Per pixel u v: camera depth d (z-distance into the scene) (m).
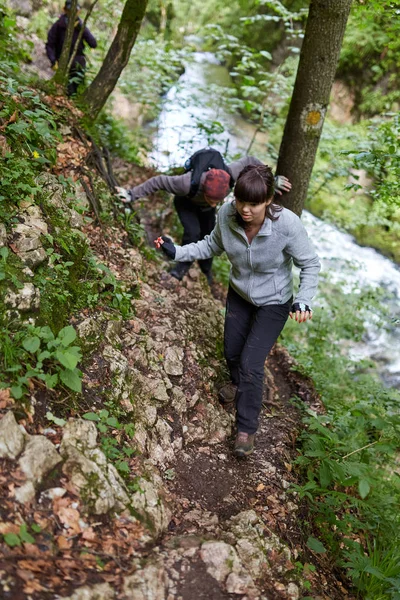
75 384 2.50
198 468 3.02
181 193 4.05
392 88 10.91
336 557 3.03
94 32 9.05
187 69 13.63
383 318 7.31
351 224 8.89
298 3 12.16
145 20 15.19
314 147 3.91
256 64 7.13
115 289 3.46
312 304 7.05
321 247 9.02
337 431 4.15
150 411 3.02
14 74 4.74
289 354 5.22
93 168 4.44
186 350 3.67
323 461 3.06
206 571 2.25
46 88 4.87
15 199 3.14
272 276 3.11
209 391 3.59
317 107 3.78
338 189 9.09
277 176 3.99
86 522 2.19
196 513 2.68
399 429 3.39
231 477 3.07
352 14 5.41
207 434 3.30
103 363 2.92
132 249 4.21
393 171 4.28
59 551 2.02
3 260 2.69
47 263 3.01
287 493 3.13
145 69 8.87
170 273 4.66
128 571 2.10
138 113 10.18
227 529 2.62
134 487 2.47
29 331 2.49
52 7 10.52
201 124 6.61
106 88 5.08
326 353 6.21
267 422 3.78
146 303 3.80
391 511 3.53
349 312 7.02
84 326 2.96
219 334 4.22
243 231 2.91
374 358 7.31
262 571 2.44
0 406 2.27
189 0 16.94
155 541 2.34
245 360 3.11
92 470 2.31
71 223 3.60
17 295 2.62
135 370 3.13
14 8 9.72
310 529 3.06
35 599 1.77
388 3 4.72
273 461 3.36
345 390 5.21
